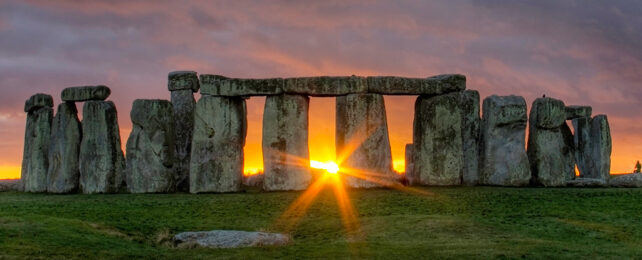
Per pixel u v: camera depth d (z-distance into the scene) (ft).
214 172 143.02
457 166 147.33
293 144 142.61
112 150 146.82
